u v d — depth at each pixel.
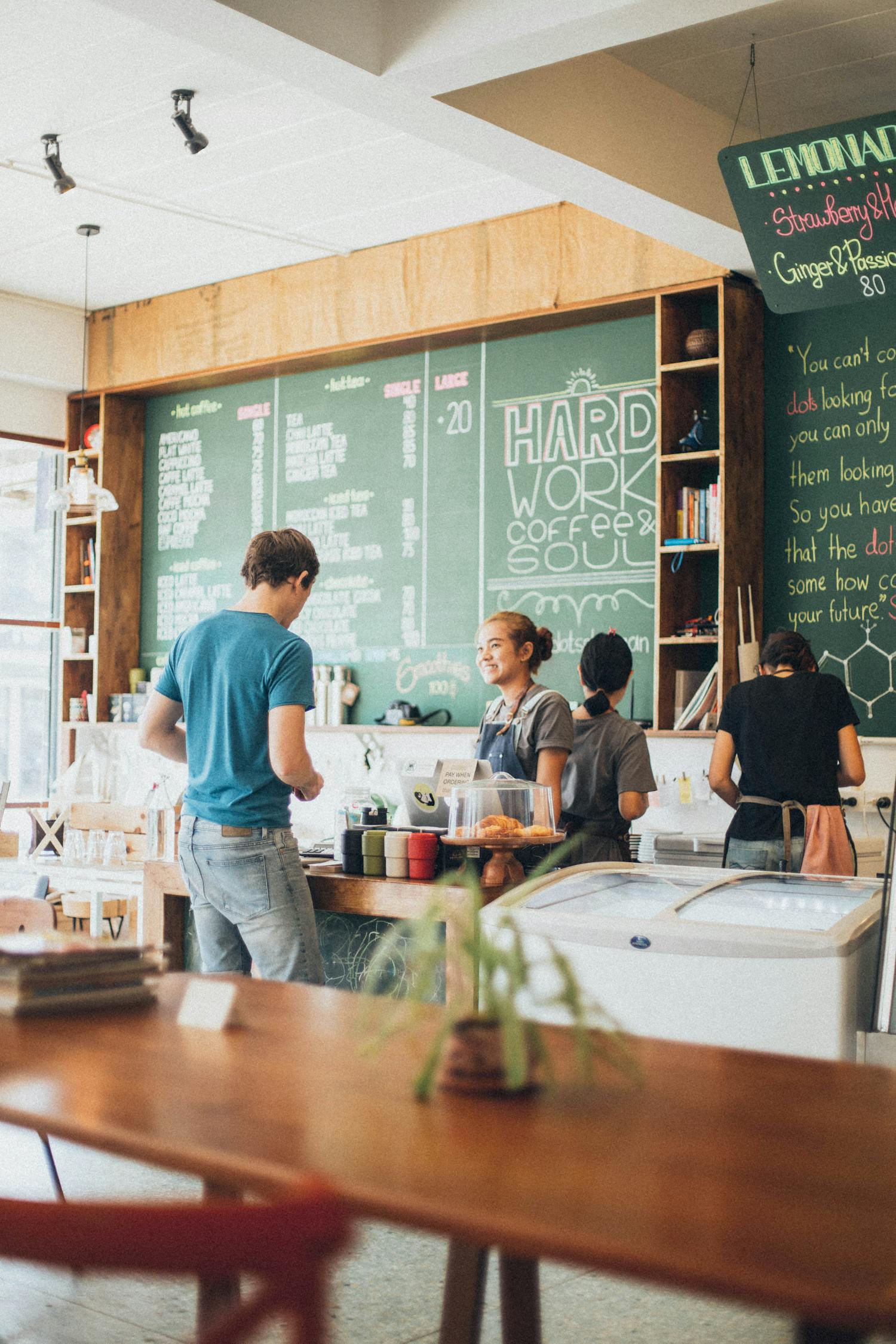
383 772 6.48
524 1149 1.21
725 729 4.04
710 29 4.21
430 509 6.42
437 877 3.40
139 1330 2.46
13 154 5.28
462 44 3.54
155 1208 1.04
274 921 3.13
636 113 4.46
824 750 3.89
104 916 6.28
